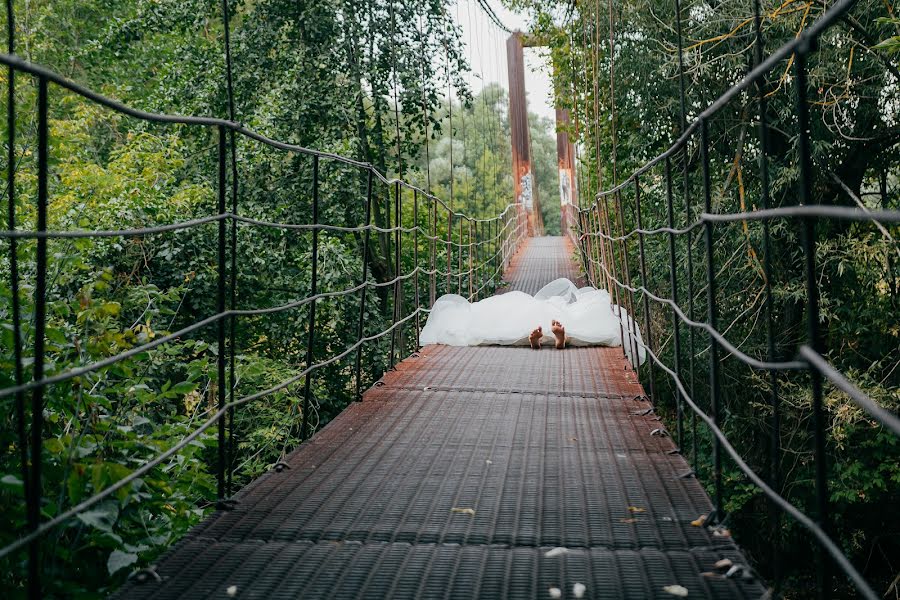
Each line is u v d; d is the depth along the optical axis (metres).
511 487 3.13
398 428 4.15
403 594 2.21
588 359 6.57
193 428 4.07
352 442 3.86
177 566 2.40
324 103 13.00
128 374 3.31
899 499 11.02
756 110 9.66
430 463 3.49
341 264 11.94
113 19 14.87
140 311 7.93
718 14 9.05
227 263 11.52
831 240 9.65
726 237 9.99
